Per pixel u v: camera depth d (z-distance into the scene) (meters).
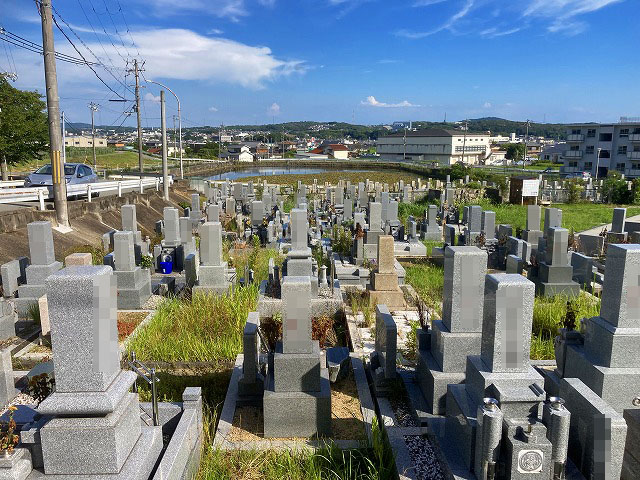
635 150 59.28
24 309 10.80
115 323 4.84
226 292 11.83
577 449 5.27
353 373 8.34
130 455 4.86
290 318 6.52
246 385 7.35
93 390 4.57
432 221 23.22
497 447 4.79
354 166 90.94
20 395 7.39
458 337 6.75
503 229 19.59
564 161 65.25
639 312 6.39
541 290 12.91
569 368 7.16
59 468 4.57
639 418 4.98
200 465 6.03
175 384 7.96
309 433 6.53
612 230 21.22
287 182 60.75
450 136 99.94
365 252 16.34
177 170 59.28
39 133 30.83
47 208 20.23
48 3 15.80
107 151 86.50
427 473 5.45
